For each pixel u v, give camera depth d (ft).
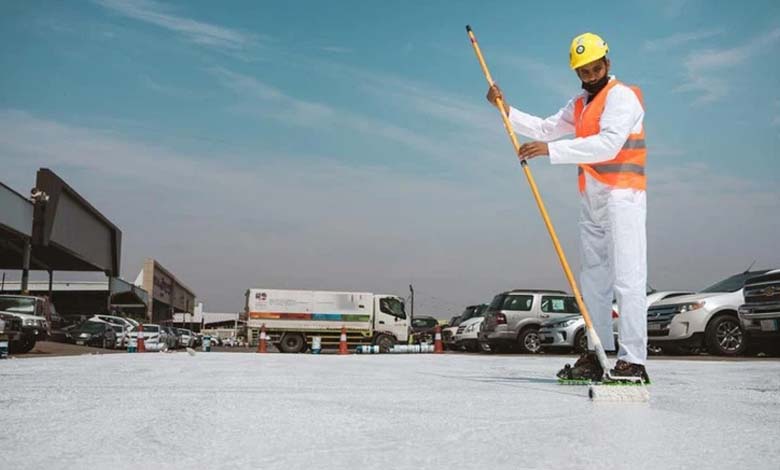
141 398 9.14
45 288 164.55
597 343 10.75
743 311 33.91
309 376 13.60
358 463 5.04
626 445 5.77
